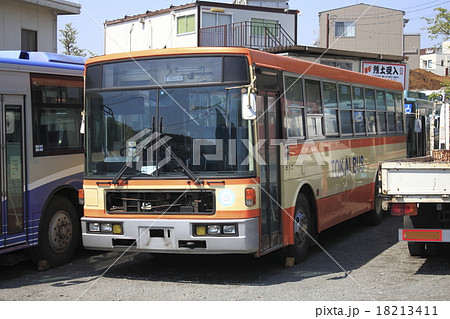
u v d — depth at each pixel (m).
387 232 12.48
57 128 9.31
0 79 8.22
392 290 7.38
